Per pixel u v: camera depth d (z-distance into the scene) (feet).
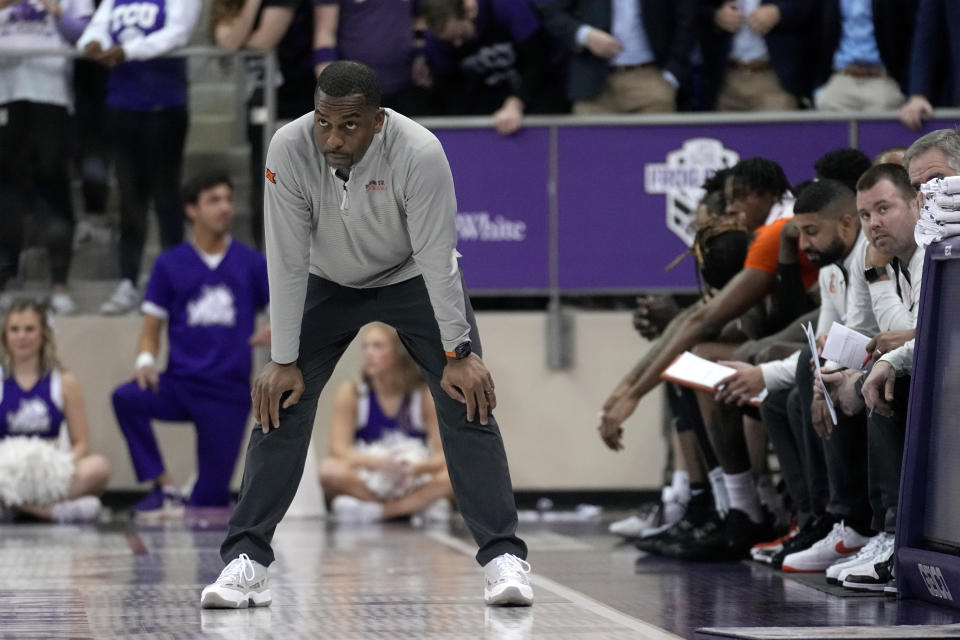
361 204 31.83
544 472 69.36
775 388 41.98
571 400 69.15
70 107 68.95
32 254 69.31
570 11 67.56
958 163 33.09
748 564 44.16
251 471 33.83
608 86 67.36
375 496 65.92
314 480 67.97
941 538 31.99
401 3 68.74
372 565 44.42
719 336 50.55
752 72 67.41
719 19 67.56
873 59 65.82
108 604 34.35
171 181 68.64
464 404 34.01
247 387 68.64
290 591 37.06
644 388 47.70
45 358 67.56
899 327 37.09
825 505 41.14
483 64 69.05
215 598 33.04
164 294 68.18
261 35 68.64
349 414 67.82
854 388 36.65
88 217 69.26
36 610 33.22
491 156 67.41
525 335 69.21
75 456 66.59
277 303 32.60
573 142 67.15
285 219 31.96
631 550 49.78
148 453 67.56
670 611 32.68
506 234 67.46
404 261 33.65
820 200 40.60
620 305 68.85
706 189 53.21
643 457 69.36
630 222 67.15
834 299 41.73
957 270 31.45
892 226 35.42
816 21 67.00
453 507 69.92
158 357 70.13
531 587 34.50
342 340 34.40
